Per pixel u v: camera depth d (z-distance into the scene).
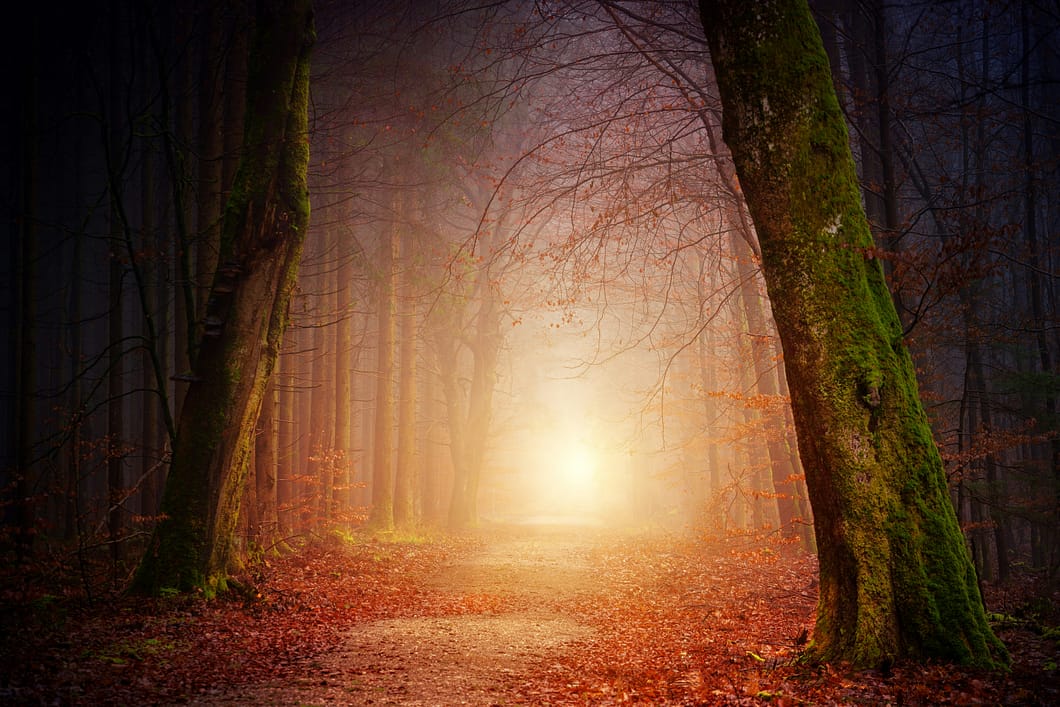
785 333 7.92
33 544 14.88
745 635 10.33
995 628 9.15
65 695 6.51
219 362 12.77
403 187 23.88
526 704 6.95
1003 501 17.70
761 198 7.93
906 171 16.67
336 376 24.28
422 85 23.09
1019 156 22.28
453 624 11.48
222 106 17.81
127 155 13.16
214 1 17.12
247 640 9.56
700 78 20.42
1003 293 30.97
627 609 13.34
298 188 13.55
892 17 20.77
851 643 7.34
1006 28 22.05
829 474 7.64
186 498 12.27
